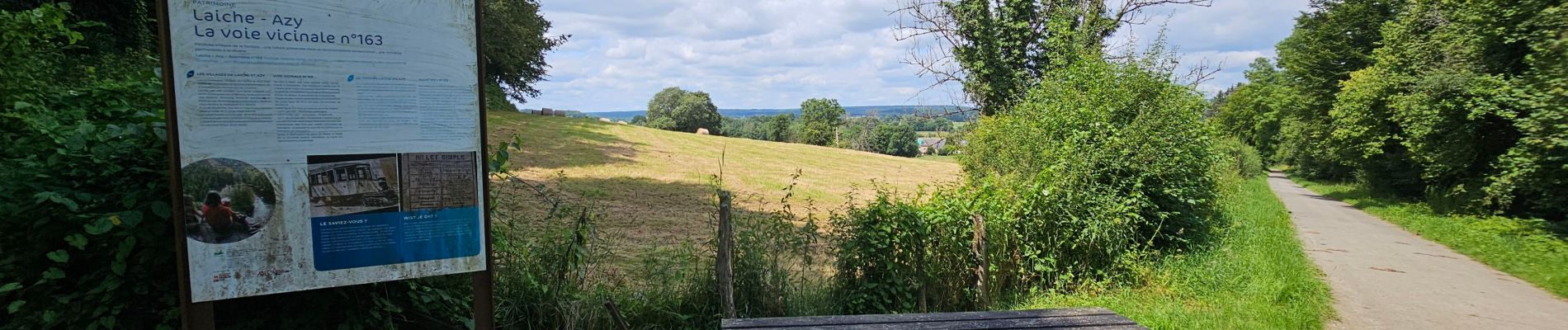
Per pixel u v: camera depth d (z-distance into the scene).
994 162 11.79
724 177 21.41
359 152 3.27
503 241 4.70
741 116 139.88
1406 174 28.09
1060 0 16.36
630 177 19.22
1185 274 8.05
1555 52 14.76
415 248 3.45
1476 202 20.50
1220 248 10.00
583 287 5.22
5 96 4.03
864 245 5.59
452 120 3.47
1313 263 10.37
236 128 3.03
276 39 3.07
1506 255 12.23
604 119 40.31
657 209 13.99
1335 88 37.91
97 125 3.60
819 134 90.69
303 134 3.15
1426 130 21.98
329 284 3.27
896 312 5.57
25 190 3.28
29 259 3.28
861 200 19.16
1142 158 9.34
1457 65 21.17
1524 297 8.69
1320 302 7.48
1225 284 7.75
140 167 3.43
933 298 6.01
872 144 66.31
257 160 3.08
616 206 13.89
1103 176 9.35
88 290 3.39
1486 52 20.39
